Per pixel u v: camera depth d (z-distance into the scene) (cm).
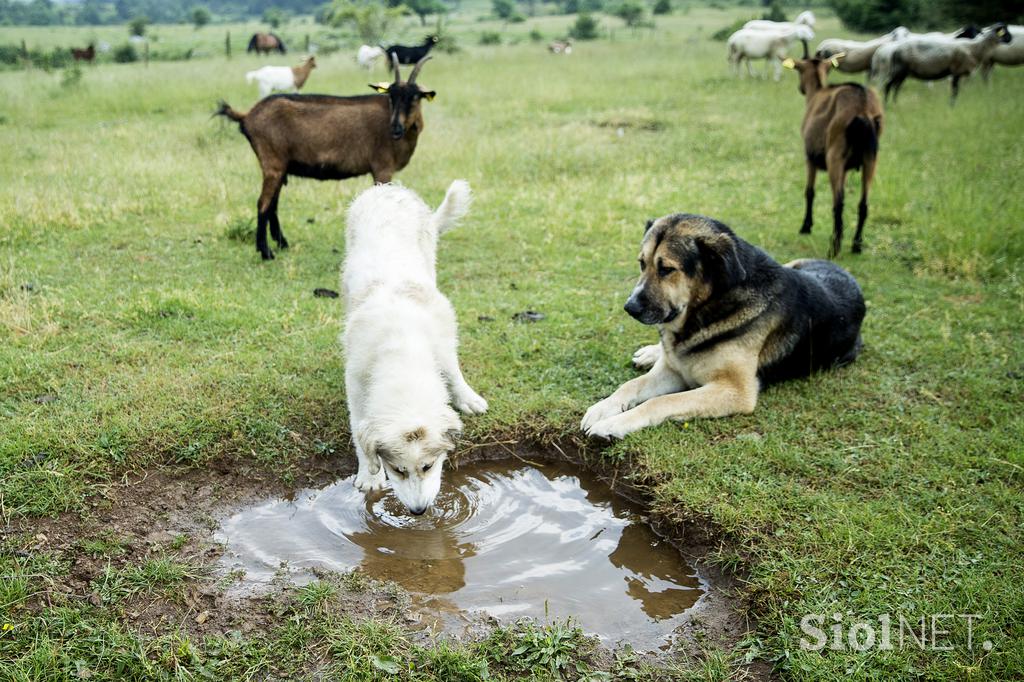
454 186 621
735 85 2031
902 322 667
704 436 502
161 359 582
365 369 444
